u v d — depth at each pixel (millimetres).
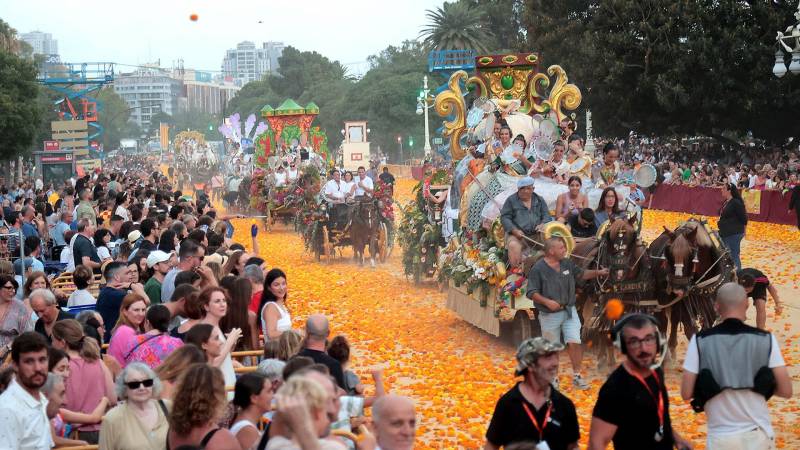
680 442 6984
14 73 55125
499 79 19766
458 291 17109
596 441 6676
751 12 48938
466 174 18719
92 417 8156
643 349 6578
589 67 53094
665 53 49969
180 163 75062
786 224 33000
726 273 13203
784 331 16047
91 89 80250
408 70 102312
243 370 9320
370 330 16844
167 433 6645
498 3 96938
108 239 18297
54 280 16531
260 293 11898
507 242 14734
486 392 12203
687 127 53000
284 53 146750
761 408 7309
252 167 50844
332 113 107438
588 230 14828
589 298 13758
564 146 17812
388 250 28125
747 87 48781
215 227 19875
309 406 4656
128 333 9164
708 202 38500
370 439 6148
